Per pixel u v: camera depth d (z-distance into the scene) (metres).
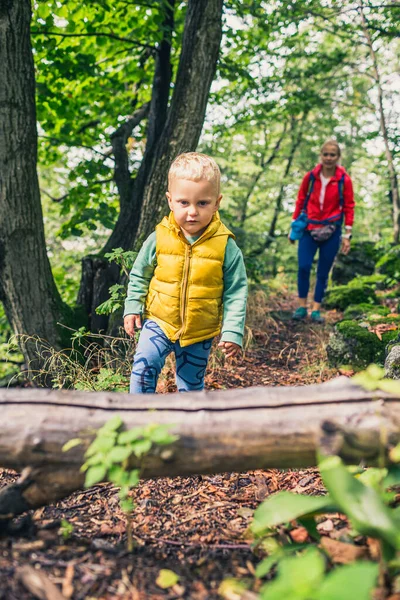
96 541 1.83
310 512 1.75
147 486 2.48
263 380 4.56
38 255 4.82
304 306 6.67
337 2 8.36
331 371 4.61
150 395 1.83
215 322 2.84
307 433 1.68
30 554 1.69
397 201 9.73
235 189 15.48
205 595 1.55
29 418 1.75
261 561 1.75
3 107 4.46
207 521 2.12
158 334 2.78
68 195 7.85
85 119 8.10
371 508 1.45
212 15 5.23
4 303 4.91
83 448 1.73
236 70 7.69
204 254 2.72
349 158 16.36
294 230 6.30
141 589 1.56
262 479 2.57
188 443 1.71
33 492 1.76
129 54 7.48
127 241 5.61
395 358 3.30
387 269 8.49
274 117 10.44
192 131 5.30
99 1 6.02
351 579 1.15
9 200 4.59
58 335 4.93
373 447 1.66
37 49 6.47
